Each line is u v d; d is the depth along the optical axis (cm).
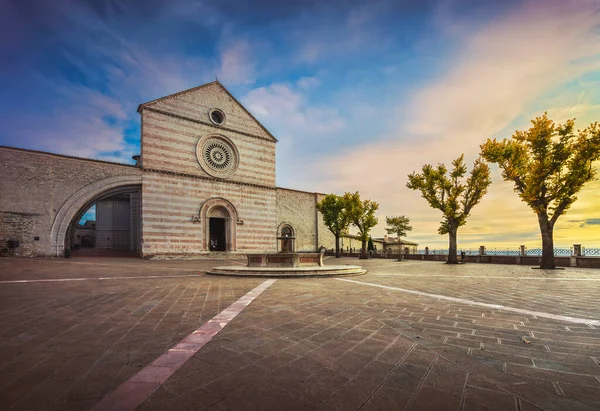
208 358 377
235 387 303
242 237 3531
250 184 3650
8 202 2270
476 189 2648
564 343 441
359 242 5400
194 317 581
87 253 3034
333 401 279
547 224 1953
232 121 3616
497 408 269
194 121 3291
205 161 3334
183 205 3102
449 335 476
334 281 1201
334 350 407
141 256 2828
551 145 1919
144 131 2959
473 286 1047
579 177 1847
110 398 280
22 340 443
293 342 438
